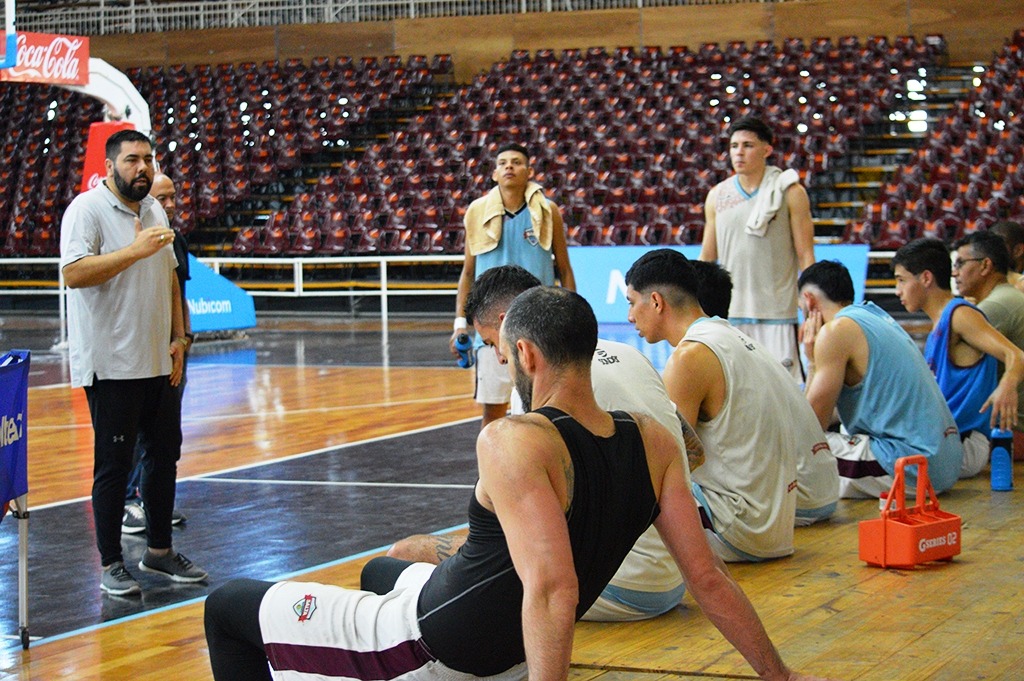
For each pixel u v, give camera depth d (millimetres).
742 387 4082
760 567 4145
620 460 2275
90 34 23281
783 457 4172
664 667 3146
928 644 3254
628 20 21281
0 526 5445
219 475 6484
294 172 20594
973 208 16266
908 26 20469
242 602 2586
